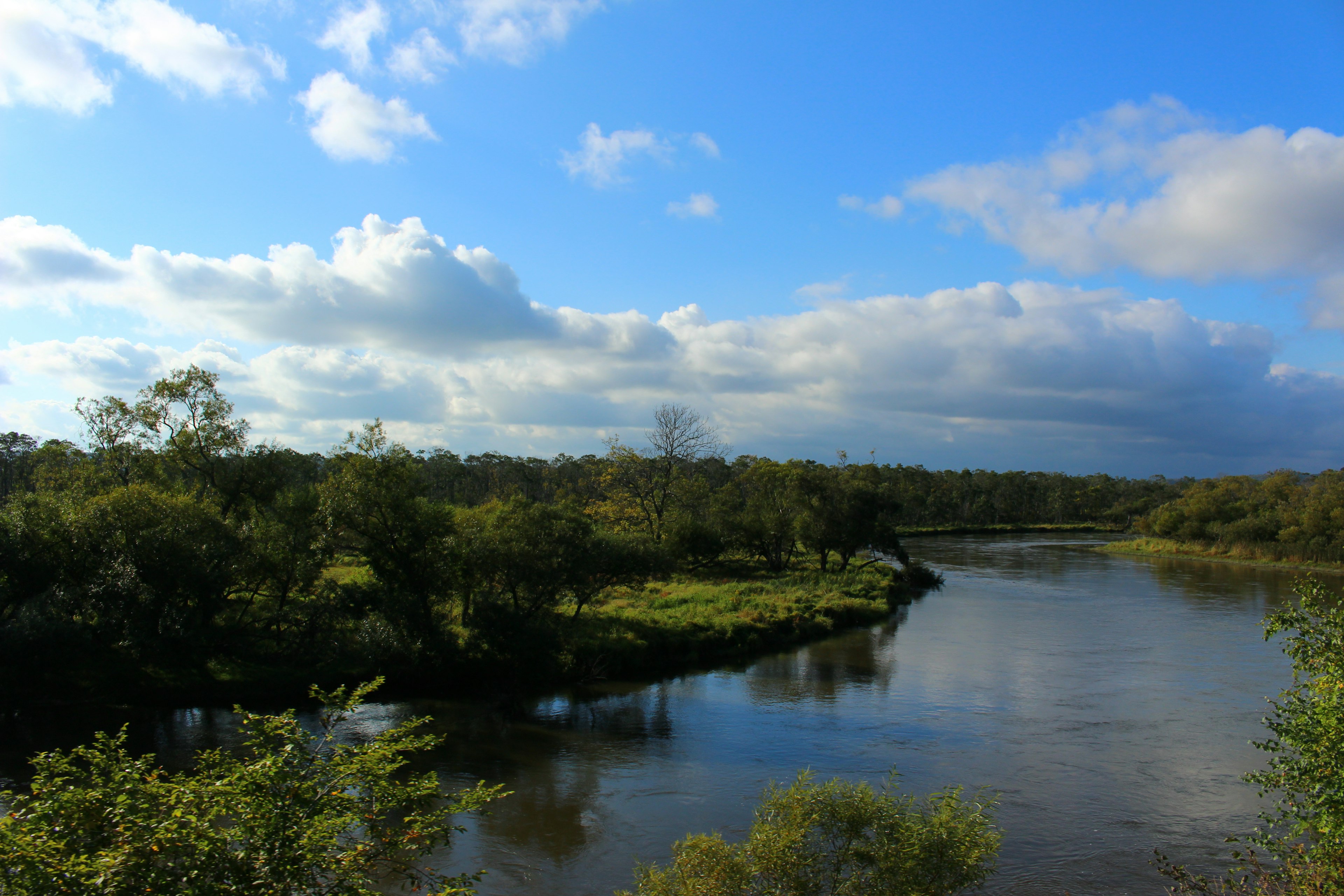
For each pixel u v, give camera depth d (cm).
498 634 2778
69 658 2392
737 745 2148
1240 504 9469
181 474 3719
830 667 3161
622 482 6238
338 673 2625
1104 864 1437
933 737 2216
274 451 3588
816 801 955
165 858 546
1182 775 1909
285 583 3028
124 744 2008
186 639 2519
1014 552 9281
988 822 981
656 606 4169
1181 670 3073
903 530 12900
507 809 1689
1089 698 2650
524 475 10012
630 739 2194
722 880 873
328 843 598
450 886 677
